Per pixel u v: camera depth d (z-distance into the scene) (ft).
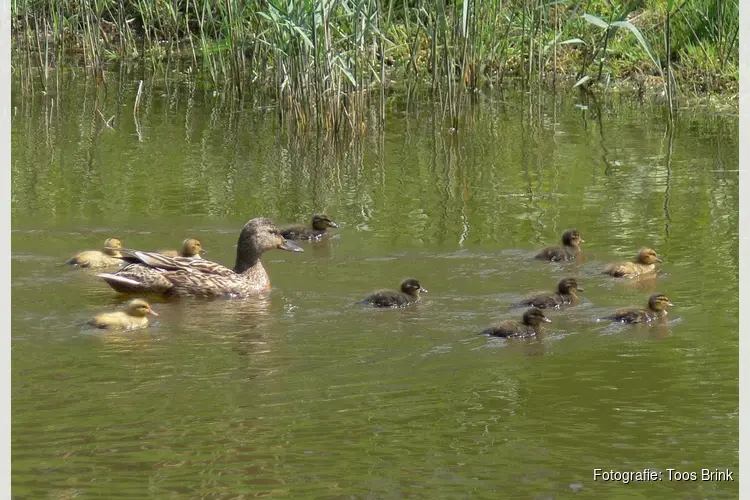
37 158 65.10
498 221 53.42
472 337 38.83
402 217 54.34
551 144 68.44
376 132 72.69
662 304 40.93
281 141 70.13
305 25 71.15
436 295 43.42
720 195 56.75
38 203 56.08
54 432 30.91
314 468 29.17
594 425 31.71
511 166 63.72
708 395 33.73
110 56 94.79
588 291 44.11
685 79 80.74
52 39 95.04
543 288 44.09
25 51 84.33
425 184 60.29
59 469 28.84
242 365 35.99
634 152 65.98
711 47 80.79
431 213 54.95
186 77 88.07
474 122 74.74
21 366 35.73
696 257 47.83
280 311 41.86
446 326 39.91
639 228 51.93
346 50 75.56
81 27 95.40
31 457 29.53
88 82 86.33
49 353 36.94
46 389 33.83
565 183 59.88
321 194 58.54
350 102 72.38
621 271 45.52
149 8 93.86
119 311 40.65
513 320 39.58
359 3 70.69
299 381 34.73
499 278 45.52
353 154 67.10
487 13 85.15
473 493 27.91
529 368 36.01
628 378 35.12
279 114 74.13
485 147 68.18
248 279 44.78
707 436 31.07
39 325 39.75
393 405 32.99
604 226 52.39
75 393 33.55
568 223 52.95
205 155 66.39
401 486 28.27
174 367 35.88
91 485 28.14
